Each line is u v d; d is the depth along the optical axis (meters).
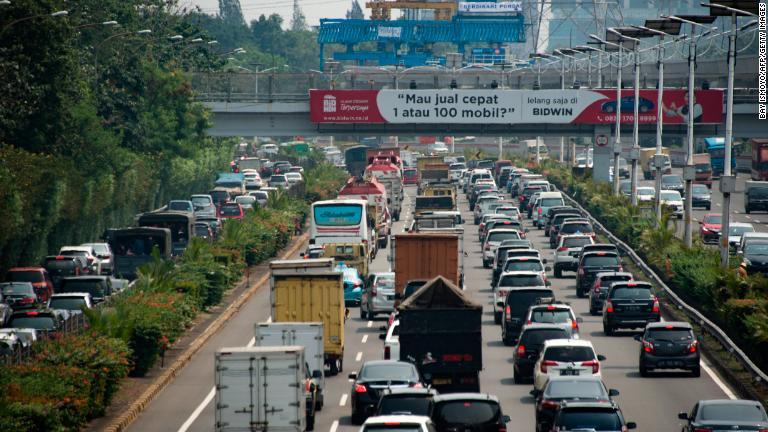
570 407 78.88
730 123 163.38
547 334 112.69
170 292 146.00
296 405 85.81
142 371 119.31
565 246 198.62
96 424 96.44
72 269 186.62
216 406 85.88
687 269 163.12
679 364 115.06
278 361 85.81
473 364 99.75
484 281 197.50
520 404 104.00
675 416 98.38
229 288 190.88
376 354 132.62
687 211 198.25
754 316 117.19
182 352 133.50
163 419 101.50
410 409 82.62
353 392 95.50
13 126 196.75
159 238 195.62
